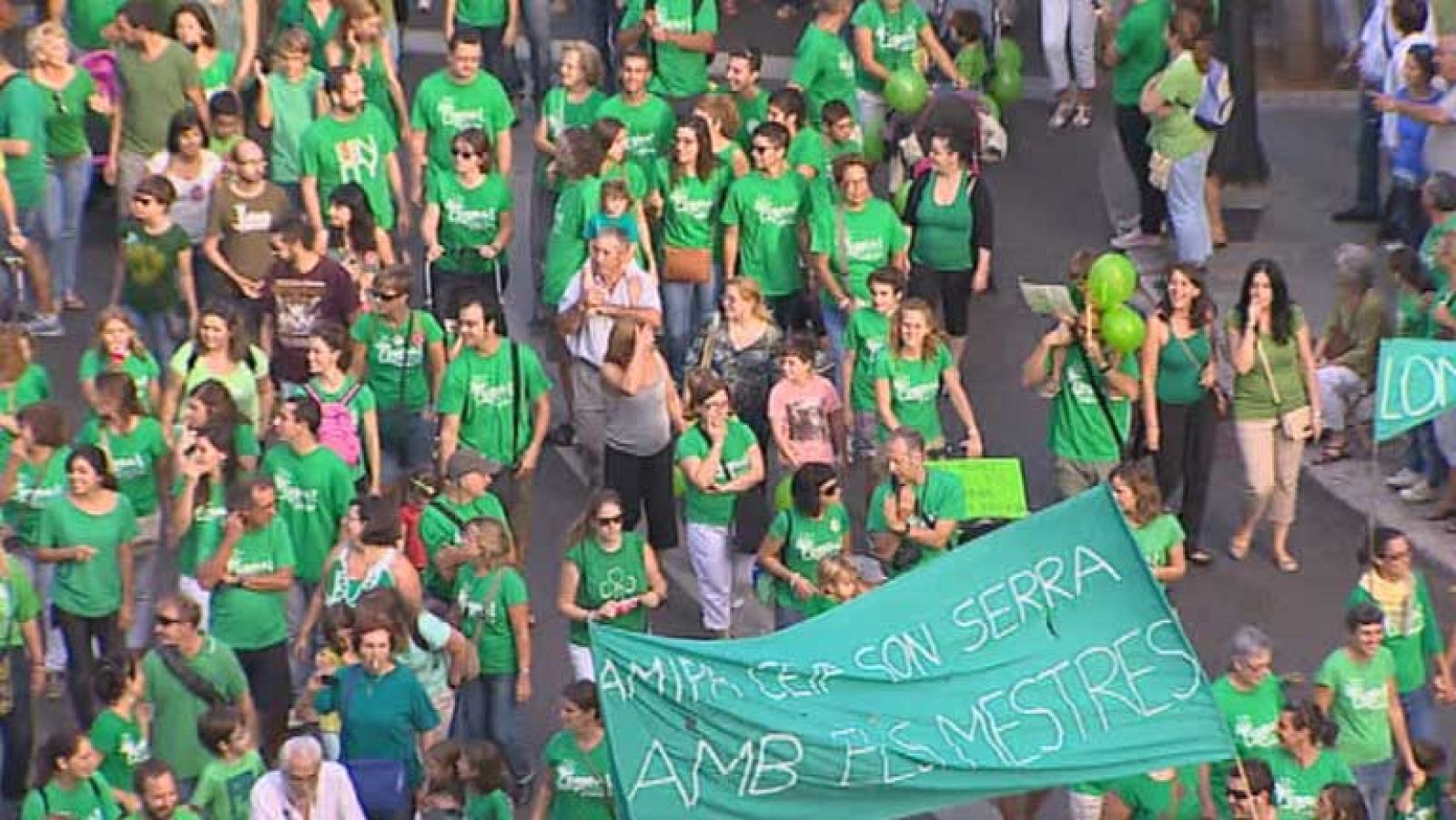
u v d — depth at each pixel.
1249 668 54.12
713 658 46.06
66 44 74.12
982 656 46.88
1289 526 67.81
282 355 65.88
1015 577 47.22
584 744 53.78
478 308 62.44
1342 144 86.62
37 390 62.22
